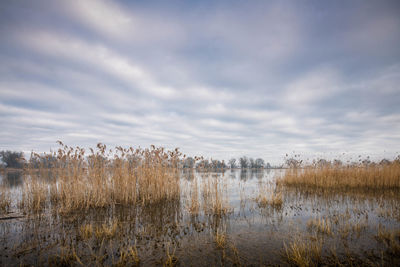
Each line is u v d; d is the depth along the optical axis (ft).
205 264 15.16
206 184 42.57
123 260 15.48
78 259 15.53
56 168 38.81
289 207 32.09
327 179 53.01
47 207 33.14
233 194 44.98
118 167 39.04
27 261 15.65
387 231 20.39
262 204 34.63
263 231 21.79
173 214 28.99
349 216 26.18
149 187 38.42
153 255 16.58
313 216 26.94
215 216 27.84
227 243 18.81
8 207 33.37
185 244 18.78
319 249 16.49
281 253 16.72
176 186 41.47
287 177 61.77
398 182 49.08
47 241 19.47
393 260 14.92
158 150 41.57
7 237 20.49
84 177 37.55
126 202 35.01
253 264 15.08
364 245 17.60
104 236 20.70
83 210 31.17
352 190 46.09
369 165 56.80
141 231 22.20
